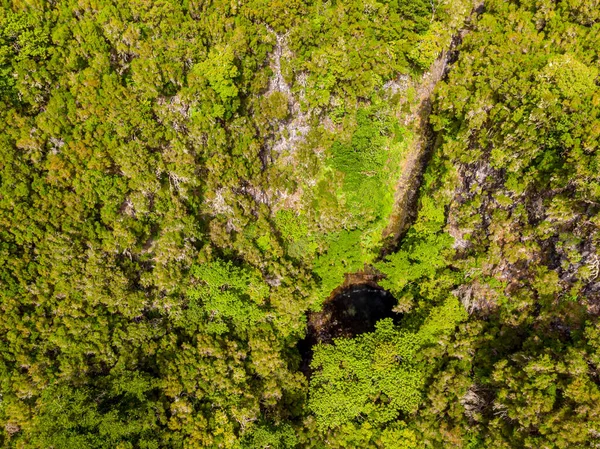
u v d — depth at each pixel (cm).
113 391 2450
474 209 2891
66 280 2539
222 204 3022
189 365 2636
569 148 2462
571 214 2411
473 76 3028
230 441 2519
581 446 2086
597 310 2400
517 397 2338
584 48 2867
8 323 2359
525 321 2614
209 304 2808
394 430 2652
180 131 2895
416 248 2962
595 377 2208
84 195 2642
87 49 2827
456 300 2794
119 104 2734
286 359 2975
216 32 3050
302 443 2745
